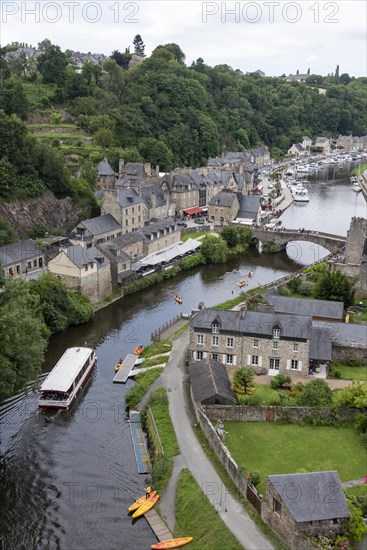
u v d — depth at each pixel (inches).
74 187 5861.2
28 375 2748.5
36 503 2380.7
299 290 4554.6
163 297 4692.4
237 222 6604.3
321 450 2546.8
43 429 2874.0
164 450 2573.8
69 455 2674.7
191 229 6294.3
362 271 4352.9
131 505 2338.8
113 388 3260.3
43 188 5590.6
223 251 5693.9
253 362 3235.7
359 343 3363.7
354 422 2731.3
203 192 7436.0
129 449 2716.5
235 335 3211.1
